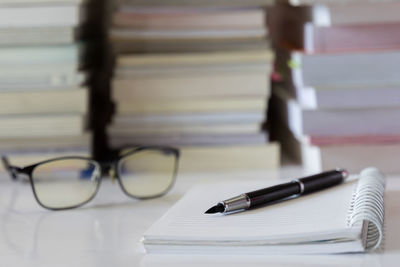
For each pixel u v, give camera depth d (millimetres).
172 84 1163
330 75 1093
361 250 673
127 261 697
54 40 1111
